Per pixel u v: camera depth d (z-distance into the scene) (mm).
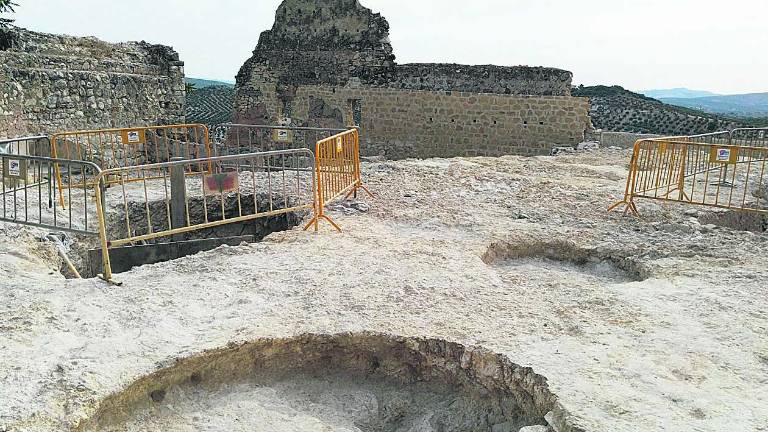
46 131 11914
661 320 5086
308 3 19266
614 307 5375
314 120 19844
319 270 6109
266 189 9750
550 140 17047
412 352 4777
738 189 10625
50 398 3828
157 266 6188
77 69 12836
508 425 4309
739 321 5047
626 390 3984
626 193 8930
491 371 4469
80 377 4039
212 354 4477
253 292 5527
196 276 5906
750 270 6262
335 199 9062
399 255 6648
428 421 4453
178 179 8703
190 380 4461
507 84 17219
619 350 4539
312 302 5316
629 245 7148
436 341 4703
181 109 15969
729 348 4586
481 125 17688
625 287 5930
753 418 3682
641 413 3727
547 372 4195
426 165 12297
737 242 7277
